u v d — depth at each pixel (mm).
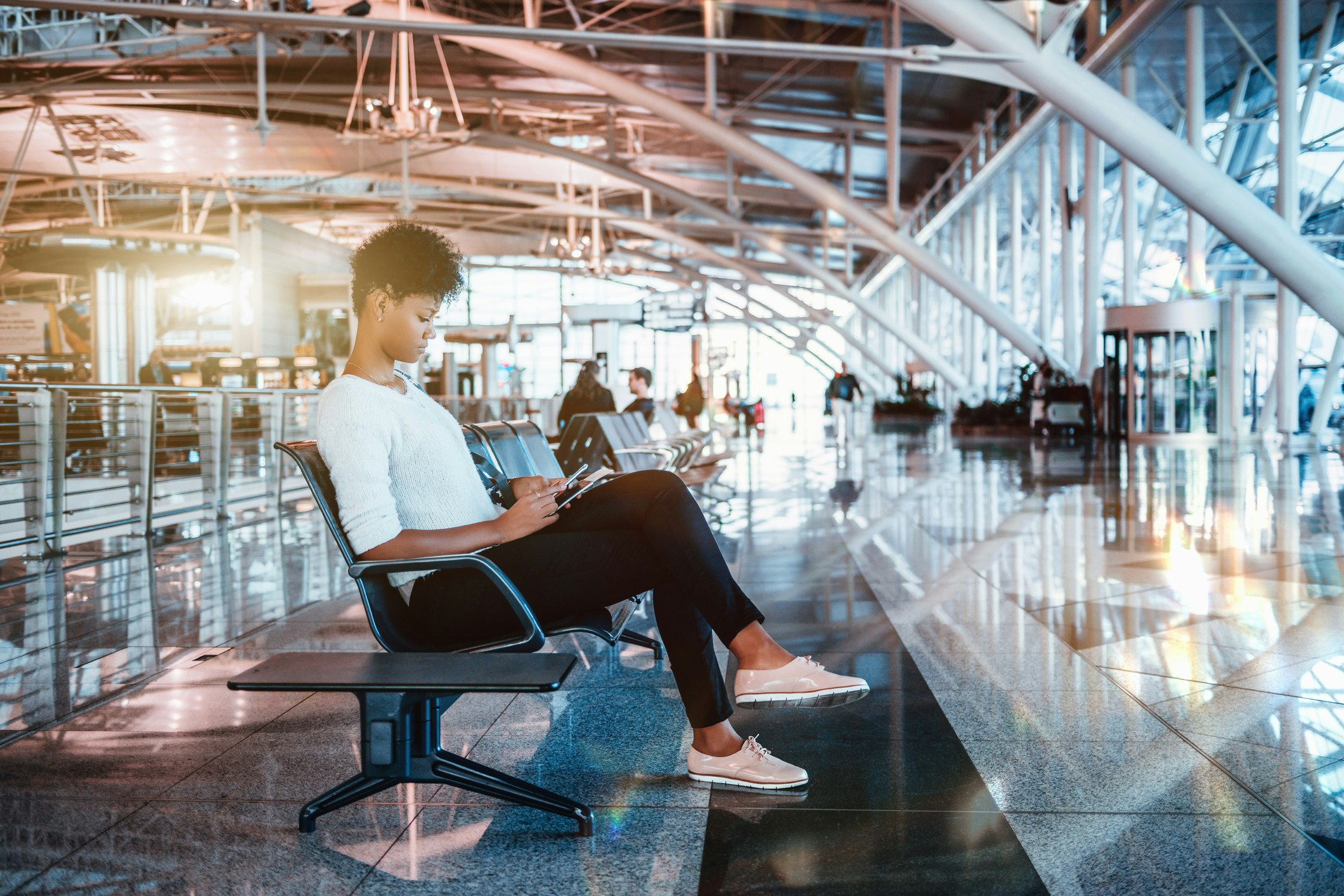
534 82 36781
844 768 2879
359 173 44781
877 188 48625
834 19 27719
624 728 3283
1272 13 20156
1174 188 15312
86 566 6848
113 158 41656
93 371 24859
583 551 2750
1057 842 2352
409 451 2701
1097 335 25562
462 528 2568
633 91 26422
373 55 32938
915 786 2729
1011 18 14703
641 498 2779
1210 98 25469
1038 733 3154
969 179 36438
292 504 11484
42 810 2625
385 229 2729
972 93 31844
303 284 32812
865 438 26547
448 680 2156
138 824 2529
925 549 7113
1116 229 30984
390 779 2486
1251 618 4738
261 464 10836
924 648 4285
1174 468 14305
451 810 2625
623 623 3258
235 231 30875
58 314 29188
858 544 7371
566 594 2754
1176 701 3465
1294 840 2328
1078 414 25391
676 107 26922
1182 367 21578
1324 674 3760
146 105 37250
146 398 8477
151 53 31500
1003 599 5293
